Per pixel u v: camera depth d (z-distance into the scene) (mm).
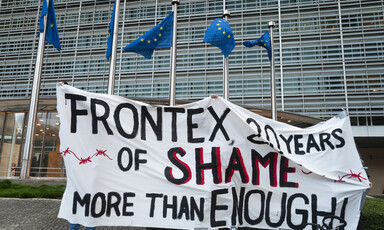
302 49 22609
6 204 7285
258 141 5176
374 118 20766
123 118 5027
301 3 23344
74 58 24656
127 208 4668
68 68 24516
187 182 4848
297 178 5105
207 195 4789
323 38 22562
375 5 22328
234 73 22812
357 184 5148
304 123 21516
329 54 22078
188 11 24609
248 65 22750
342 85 21453
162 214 4699
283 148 5309
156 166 4895
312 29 22797
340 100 21375
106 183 4703
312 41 22578
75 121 4848
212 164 4984
